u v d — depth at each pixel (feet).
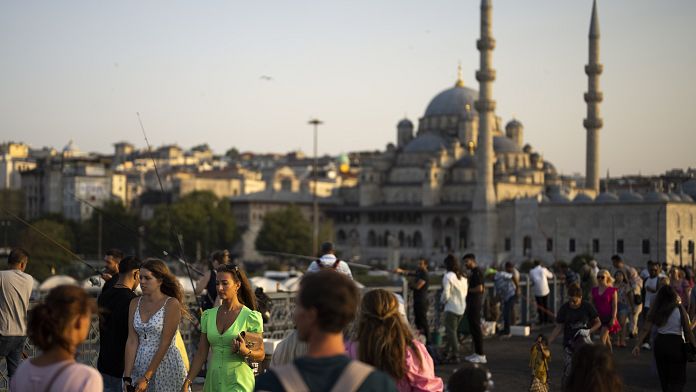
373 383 38.09
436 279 410.31
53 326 42.63
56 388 42.01
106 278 82.79
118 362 70.23
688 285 131.03
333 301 38.88
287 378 37.91
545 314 171.73
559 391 103.76
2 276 81.41
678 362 90.12
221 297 65.98
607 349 53.16
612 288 117.80
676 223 614.34
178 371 69.26
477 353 122.52
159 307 67.10
